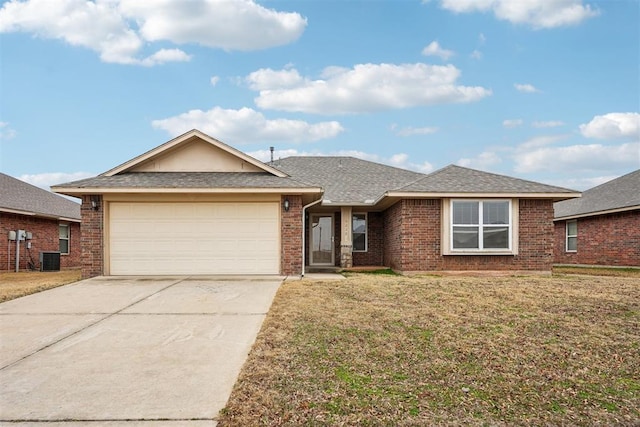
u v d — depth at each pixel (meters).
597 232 19.22
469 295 9.26
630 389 4.36
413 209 14.35
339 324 6.74
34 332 6.46
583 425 3.62
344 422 3.62
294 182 12.44
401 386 4.37
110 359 5.25
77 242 22.67
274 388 4.31
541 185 14.62
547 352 5.46
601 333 6.32
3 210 16.59
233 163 13.62
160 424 3.60
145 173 13.30
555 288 10.30
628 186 19.16
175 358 5.28
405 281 11.59
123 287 10.27
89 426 3.58
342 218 17.09
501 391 4.28
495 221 14.34
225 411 3.81
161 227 12.23
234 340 6.03
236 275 12.21
